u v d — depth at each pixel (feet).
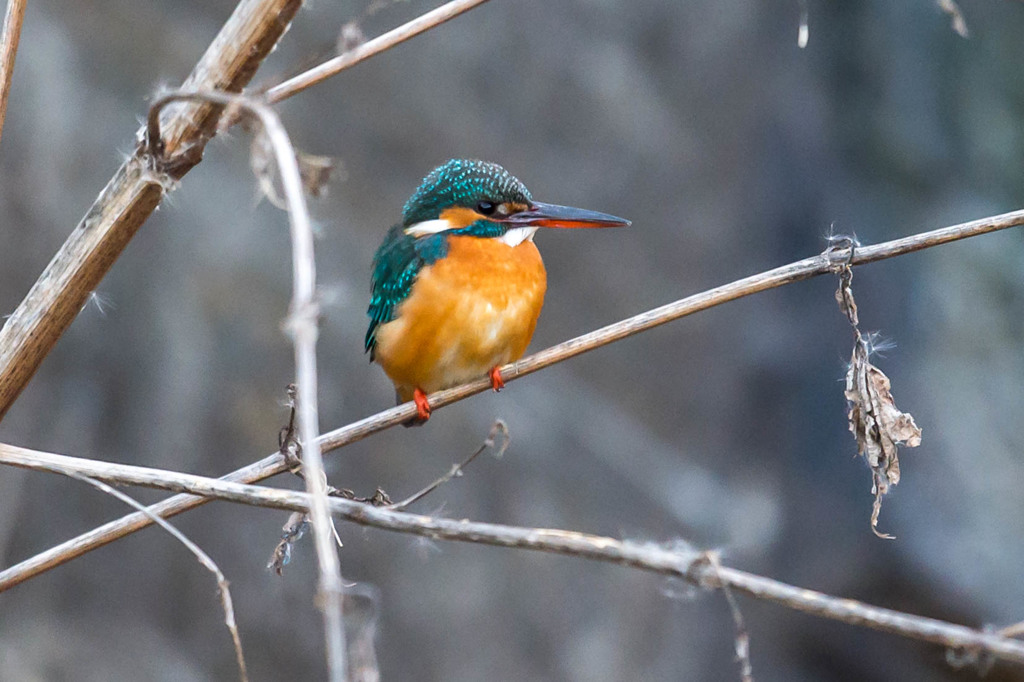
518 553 44.70
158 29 41.91
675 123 53.16
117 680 35.09
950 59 46.14
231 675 37.68
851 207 46.26
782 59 50.39
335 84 46.14
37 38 39.06
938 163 45.62
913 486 41.75
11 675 33.32
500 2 50.88
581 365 50.75
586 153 52.16
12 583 13.94
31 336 13.83
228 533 38.81
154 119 12.67
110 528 14.08
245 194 41.78
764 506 47.60
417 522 12.30
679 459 50.44
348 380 42.06
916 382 42.39
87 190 38.65
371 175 46.26
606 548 11.37
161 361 38.58
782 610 45.03
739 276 51.26
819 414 46.32
